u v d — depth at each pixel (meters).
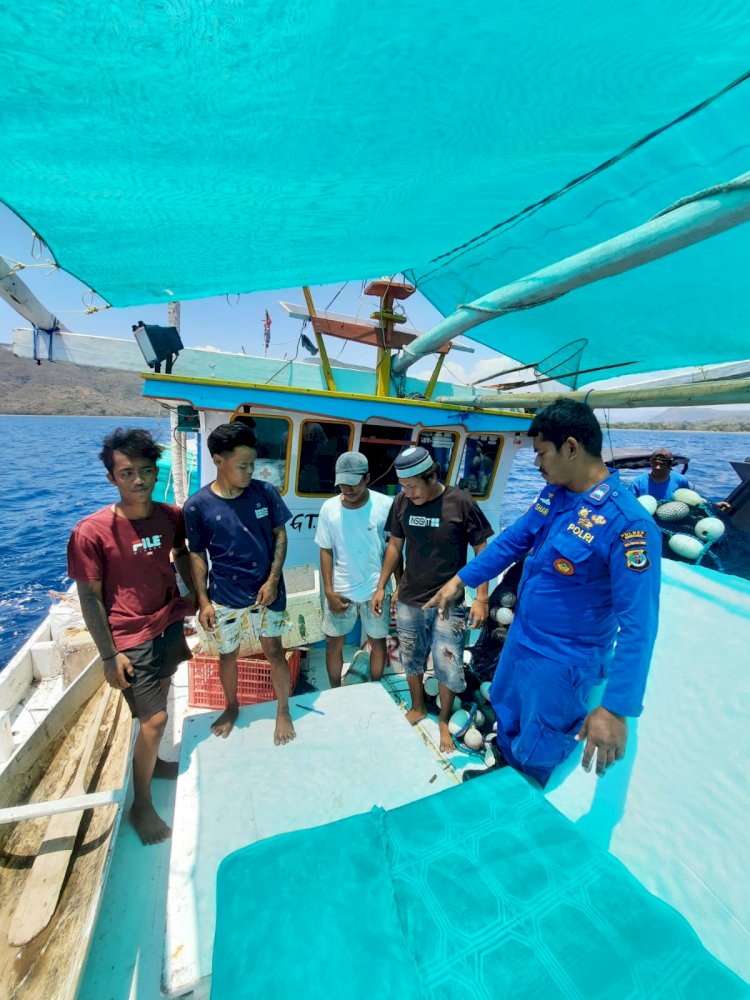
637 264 1.89
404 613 3.34
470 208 2.17
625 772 1.99
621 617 1.73
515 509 18.72
